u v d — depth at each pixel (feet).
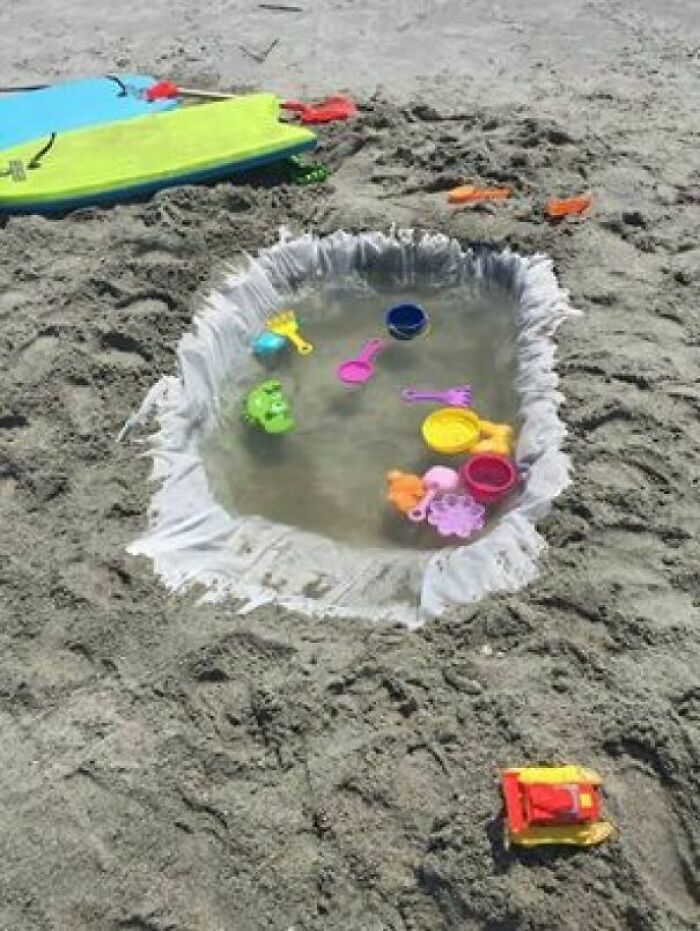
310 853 4.27
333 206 8.16
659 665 4.83
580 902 4.05
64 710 4.86
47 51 10.87
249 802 4.44
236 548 5.85
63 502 5.92
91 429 6.35
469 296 7.69
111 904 4.16
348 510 6.12
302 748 4.62
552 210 7.79
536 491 5.79
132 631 5.18
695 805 4.31
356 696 4.82
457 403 6.70
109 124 8.82
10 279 7.46
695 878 4.13
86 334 6.93
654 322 6.82
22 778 4.59
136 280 7.37
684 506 5.59
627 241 7.54
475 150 8.52
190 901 4.16
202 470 6.36
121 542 5.70
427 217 7.97
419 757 4.55
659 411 6.13
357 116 9.12
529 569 5.35
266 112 8.80
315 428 6.72
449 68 9.99
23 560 5.58
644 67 9.74
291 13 11.34
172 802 4.46
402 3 11.37
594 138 8.61
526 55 10.12
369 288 7.90
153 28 11.22
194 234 7.79
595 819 4.23
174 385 6.70
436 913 4.07
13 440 6.30
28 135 8.91
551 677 4.82
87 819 4.42
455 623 5.09
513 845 4.20
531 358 6.77
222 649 5.03
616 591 5.17
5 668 5.06
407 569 5.60
